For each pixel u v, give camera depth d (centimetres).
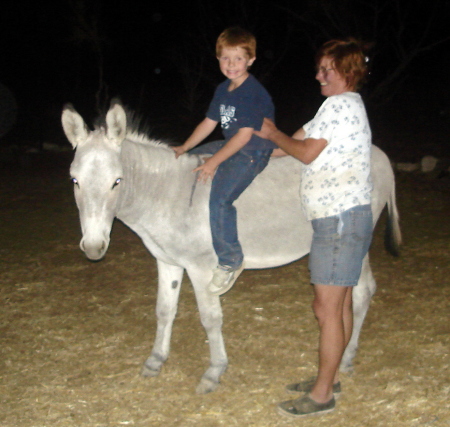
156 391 332
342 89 274
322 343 289
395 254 380
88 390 333
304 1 1341
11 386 338
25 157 1120
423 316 422
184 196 311
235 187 296
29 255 584
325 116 264
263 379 343
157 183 308
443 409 302
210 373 333
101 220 273
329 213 271
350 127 264
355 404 313
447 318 416
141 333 410
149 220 312
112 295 480
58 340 400
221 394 327
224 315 436
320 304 286
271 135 277
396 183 890
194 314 439
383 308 441
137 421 301
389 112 1433
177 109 1584
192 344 391
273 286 491
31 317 439
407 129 1280
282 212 328
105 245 275
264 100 286
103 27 1548
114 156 277
